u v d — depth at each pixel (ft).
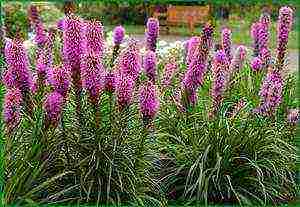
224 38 7.72
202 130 6.18
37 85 5.82
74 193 5.54
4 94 5.45
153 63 6.71
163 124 6.50
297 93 7.82
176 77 7.63
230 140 6.00
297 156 6.44
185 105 6.45
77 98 5.43
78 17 5.35
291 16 6.85
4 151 4.97
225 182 6.07
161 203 5.52
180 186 6.04
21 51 5.44
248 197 6.11
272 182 6.17
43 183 5.09
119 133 5.46
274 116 6.64
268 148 6.08
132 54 5.59
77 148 5.53
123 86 5.29
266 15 7.86
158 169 6.25
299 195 6.18
